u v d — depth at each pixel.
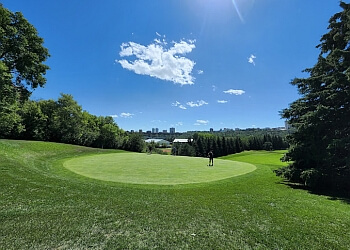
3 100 17.16
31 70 19.42
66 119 43.44
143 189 7.91
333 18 10.68
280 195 7.68
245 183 9.84
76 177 10.23
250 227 4.54
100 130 51.19
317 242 3.97
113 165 15.93
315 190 9.17
